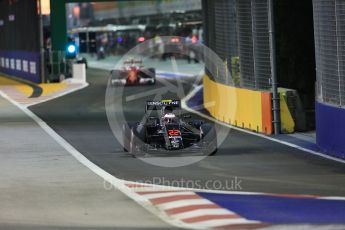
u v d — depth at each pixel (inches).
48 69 4303.6
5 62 5472.4
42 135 1980.8
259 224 910.4
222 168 1389.0
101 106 2891.2
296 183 1221.7
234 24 2278.5
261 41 2060.8
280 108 1942.7
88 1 4357.8
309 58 2444.6
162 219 948.6
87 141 1841.8
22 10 4692.4
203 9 2728.8
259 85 2081.7
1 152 1656.0
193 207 1015.0
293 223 916.6
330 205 1031.0
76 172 1348.4
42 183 1234.6
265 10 2046.0
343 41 1502.2
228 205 1028.5
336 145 1531.7
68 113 2630.4
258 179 1263.5
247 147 1690.5
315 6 1643.7
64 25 4303.6
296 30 2440.9
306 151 1615.4
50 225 921.5
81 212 999.6
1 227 909.2
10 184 1230.3
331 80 1574.8
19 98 3329.2
